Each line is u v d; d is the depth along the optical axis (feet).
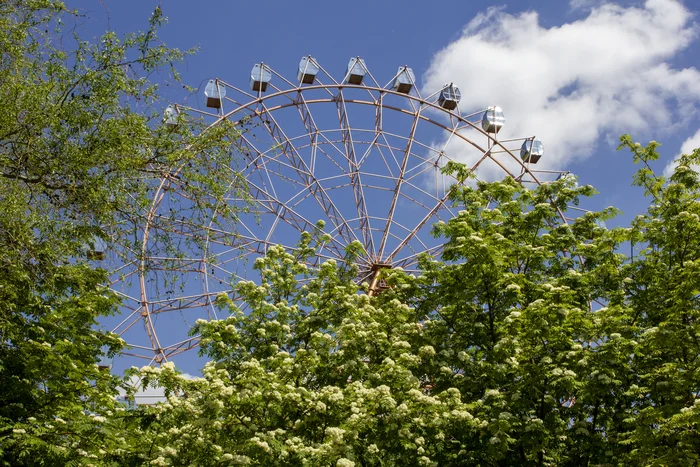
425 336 81.15
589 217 95.20
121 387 68.23
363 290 143.33
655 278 80.23
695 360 65.16
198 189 56.49
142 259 54.54
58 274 53.62
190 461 58.13
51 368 63.26
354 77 164.45
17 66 51.52
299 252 92.48
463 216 87.66
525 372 71.67
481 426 68.13
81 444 58.29
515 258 86.89
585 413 75.72
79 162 50.57
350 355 74.49
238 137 61.72
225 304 82.33
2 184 48.55
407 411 64.03
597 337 76.64
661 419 61.21
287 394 62.44
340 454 57.98
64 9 54.54
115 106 54.39
